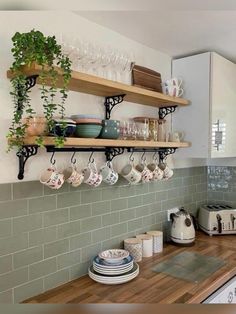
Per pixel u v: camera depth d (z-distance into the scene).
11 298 1.27
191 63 2.12
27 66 1.13
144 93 1.66
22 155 1.27
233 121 2.27
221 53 2.17
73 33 1.51
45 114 1.25
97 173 1.51
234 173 2.61
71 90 1.50
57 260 1.46
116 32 1.75
